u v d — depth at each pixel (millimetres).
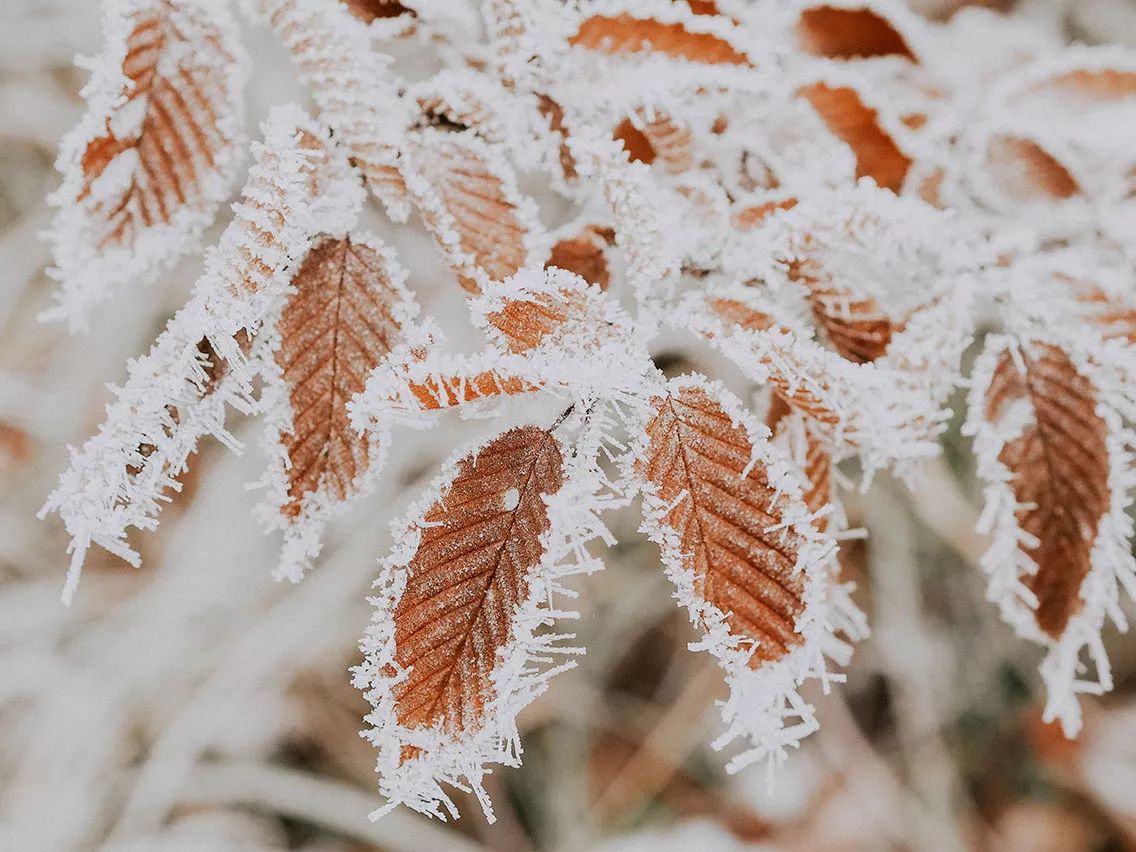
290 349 318
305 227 309
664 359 639
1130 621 895
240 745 895
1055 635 354
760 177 380
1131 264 414
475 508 302
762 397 358
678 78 343
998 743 946
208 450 851
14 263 833
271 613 792
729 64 346
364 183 331
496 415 312
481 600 300
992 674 940
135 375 304
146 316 768
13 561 836
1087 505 350
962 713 948
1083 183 423
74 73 811
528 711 908
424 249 651
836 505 357
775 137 388
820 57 431
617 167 326
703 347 579
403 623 299
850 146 388
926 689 899
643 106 354
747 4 419
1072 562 351
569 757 930
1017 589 352
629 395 302
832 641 352
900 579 893
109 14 323
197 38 329
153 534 861
